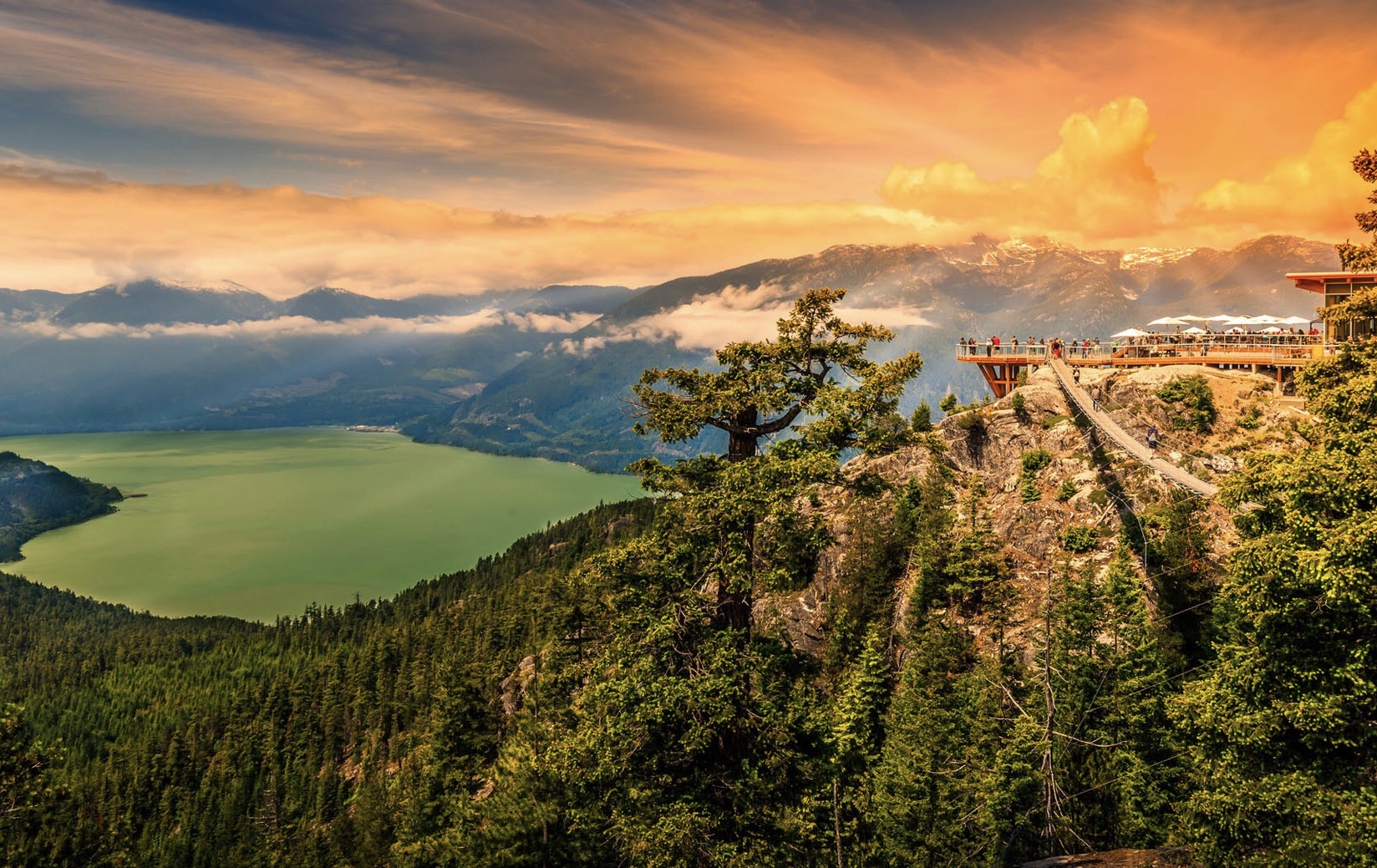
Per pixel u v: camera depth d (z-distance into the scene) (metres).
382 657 167.12
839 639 68.69
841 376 31.80
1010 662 54.09
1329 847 22.47
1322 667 24.00
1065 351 87.12
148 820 143.75
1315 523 24.17
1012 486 71.19
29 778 39.12
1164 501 59.75
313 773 139.25
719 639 28.50
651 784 27.80
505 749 41.00
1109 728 44.03
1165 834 38.69
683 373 31.70
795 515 28.98
